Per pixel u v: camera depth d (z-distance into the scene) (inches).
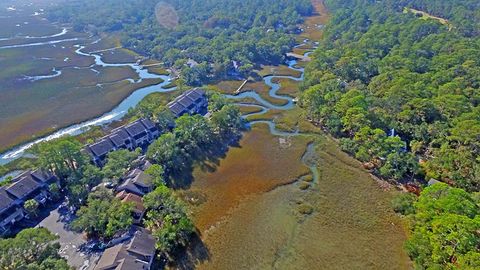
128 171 3545.8
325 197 3538.4
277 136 4633.4
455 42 6328.7
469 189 3348.9
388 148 3833.7
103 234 2819.9
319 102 4869.6
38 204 3181.6
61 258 2527.1
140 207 3068.4
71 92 5871.1
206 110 5241.1
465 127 3754.9
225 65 6481.3
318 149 4347.9
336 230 3129.9
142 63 7317.9
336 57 6333.7
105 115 5172.2
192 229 3016.7
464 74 5187.0
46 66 7007.9
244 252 2893.7
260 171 3941.9
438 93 4670.3
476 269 2240.4
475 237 2522.1
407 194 3420.3
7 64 7057.1
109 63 7288.4
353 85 5378.9
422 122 4261.8
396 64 5787.4
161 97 5575.8
